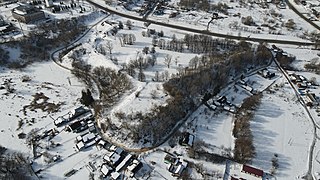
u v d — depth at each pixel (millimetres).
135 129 112875
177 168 101438
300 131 119938
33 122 123375
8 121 124188
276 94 139250
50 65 161500
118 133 114562
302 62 162375
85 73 152125
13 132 118750
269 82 147500
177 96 126000
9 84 145750
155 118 116688
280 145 113375
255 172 100812
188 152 108312
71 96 138000
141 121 115375
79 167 104250
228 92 140625
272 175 102375
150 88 133750
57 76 152375
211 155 107188
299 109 131000
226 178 100625
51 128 120312
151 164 104562
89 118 124062
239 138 113812
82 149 110438
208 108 130500
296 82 145500
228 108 129000
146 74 147875
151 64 154875
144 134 113438
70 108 130250
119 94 134375
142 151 109562
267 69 157125
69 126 118062
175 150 109625
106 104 128625
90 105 131375
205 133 117625
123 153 107688
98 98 135625
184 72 143125
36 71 156500
